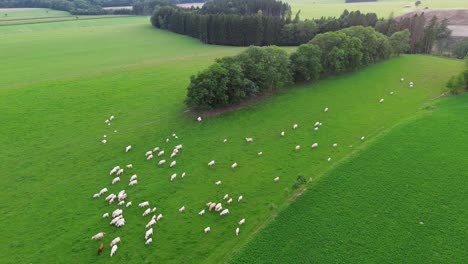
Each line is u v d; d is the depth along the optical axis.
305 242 35.25
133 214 40.88
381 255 33.56
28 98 72.44
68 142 57.28
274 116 66.50
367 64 99.12
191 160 52.38
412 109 68.00
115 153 54.38
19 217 40.41
